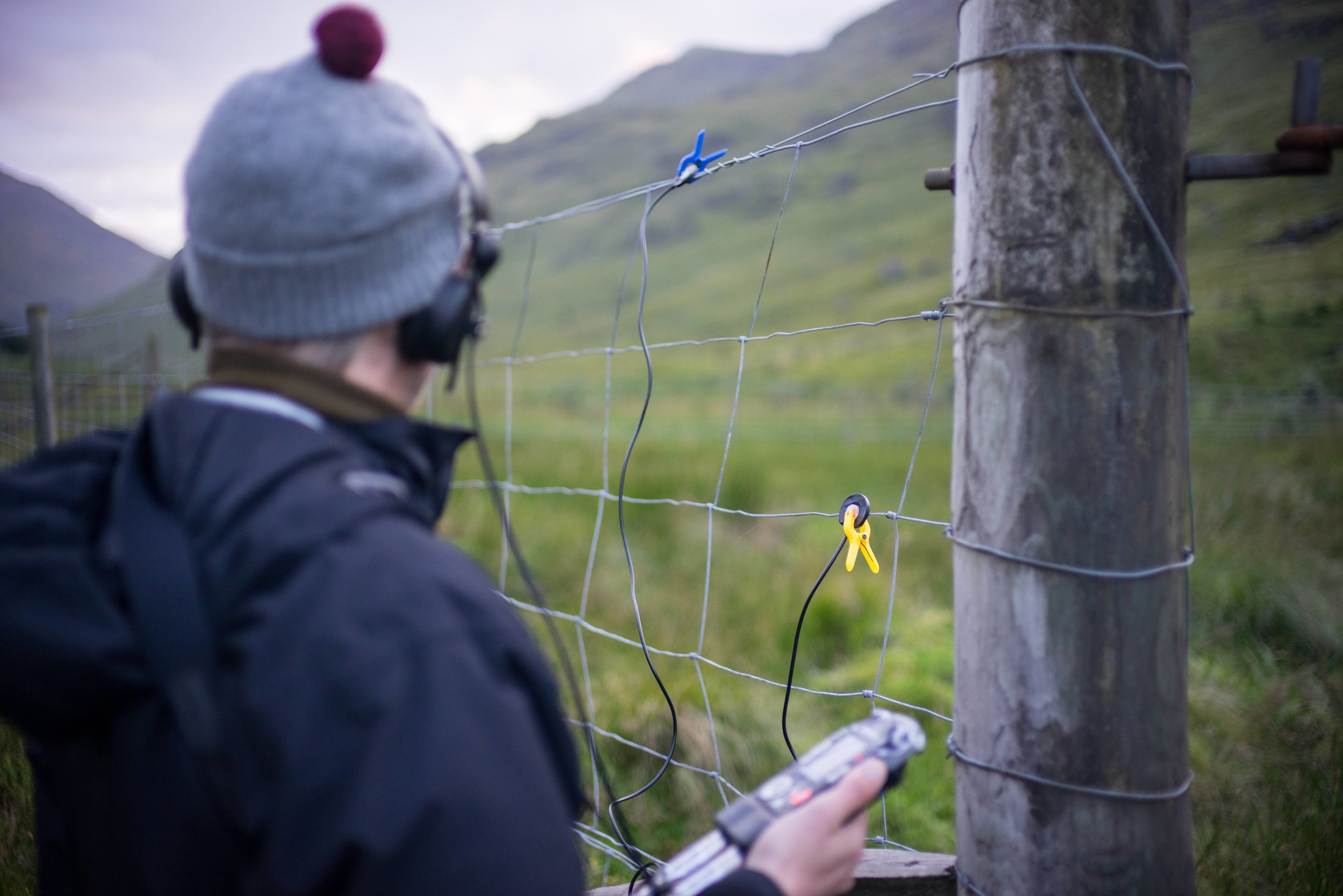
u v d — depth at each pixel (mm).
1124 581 992
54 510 652
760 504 7547
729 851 735
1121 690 1005
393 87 718
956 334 1107
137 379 4262
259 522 602
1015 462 1020
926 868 1332
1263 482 6438
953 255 1105
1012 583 1034
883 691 3363
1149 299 974
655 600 4727
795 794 759
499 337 87875
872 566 1229
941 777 2797
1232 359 26812
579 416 23688
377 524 614
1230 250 49625
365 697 543
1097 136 956
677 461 9547
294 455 634
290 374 685
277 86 668
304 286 655
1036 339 995
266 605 576
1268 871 1949
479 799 531
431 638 567
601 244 129625
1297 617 3576
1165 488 1001
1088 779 1020
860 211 112750
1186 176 991
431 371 817
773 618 4336
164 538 614
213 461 637
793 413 27484
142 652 589
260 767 554
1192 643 3463
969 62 1038
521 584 4977
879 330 58625
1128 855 1021
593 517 6516
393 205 664
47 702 596
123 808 598
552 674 648
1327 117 61688
